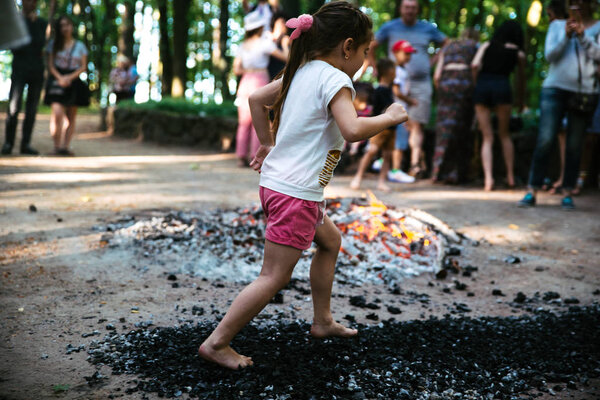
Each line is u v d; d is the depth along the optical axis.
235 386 2.19
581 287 3.88
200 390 2.17
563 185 6.48
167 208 5.54
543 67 14.12
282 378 2.27
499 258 4.52
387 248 4.32
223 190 6.73
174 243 4.27
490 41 7.31
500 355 2.61
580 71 6.04
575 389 2.34
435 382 2.31
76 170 7.83
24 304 3.06
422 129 8.30
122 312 3.00
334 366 2.42
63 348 2.54
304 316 3.08
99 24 19.92
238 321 2.34
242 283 3.61
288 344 2.63
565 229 5.46
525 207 6.39
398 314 3.24
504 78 7.32
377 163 8.74
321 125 2.34
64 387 2.18
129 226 4.68
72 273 3.60
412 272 4.04
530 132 8.30
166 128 12.85
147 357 2.43
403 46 7.52
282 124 2.41
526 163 8.30
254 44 8.73
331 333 2.72
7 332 2.69
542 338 2.85
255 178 7.89
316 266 2.68
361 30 2.42
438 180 8.13
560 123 6.27
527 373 2.43
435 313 3.30
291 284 3.61
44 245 4.15
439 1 15.13
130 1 17.11
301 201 2.33
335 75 2.30
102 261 3.86
